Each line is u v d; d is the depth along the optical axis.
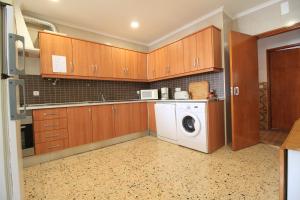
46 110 2.46
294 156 0.80
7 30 0.80
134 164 2.26
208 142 2.56
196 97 3.37
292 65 3.89
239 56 2.71
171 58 3.51
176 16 3.10
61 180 1.87
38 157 2.40
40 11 2.80
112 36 3.94
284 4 2.50
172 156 2.51
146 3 2.65
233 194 1.51
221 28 2.87
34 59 2.90
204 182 1.73
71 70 3.00
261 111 4.25
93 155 2.68
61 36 2.90
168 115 3.25
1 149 0.77
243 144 2.75
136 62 4.00
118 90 4.05
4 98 0.79
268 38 4.08
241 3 2.71
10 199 0.80
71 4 2.62
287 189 0.82
